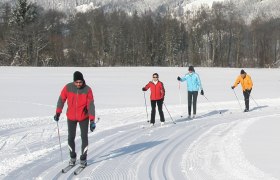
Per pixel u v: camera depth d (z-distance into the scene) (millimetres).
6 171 6926
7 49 68938
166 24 92438
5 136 10281
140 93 24391
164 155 8180
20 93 23375
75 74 7129
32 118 13625
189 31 94438
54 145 9258
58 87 27391
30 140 9828
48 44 75562
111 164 7457
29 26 72688
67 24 93875
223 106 18859
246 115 15312
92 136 10453
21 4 73625
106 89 26562
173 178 6434
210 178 6387
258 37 89500
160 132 11234
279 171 6621
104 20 90000
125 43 87000
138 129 11789
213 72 45656
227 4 117062
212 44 91312
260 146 8703
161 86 12586
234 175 6500
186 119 14328
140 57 87438
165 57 89125
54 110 16109
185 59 90812
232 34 91562
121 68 49781
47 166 7309
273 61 87688
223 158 7719
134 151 8609
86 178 6504
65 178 6512
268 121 13094
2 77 34812
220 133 10844
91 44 82750
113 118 14234
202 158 7801
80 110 7227
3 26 75688
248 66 86188
